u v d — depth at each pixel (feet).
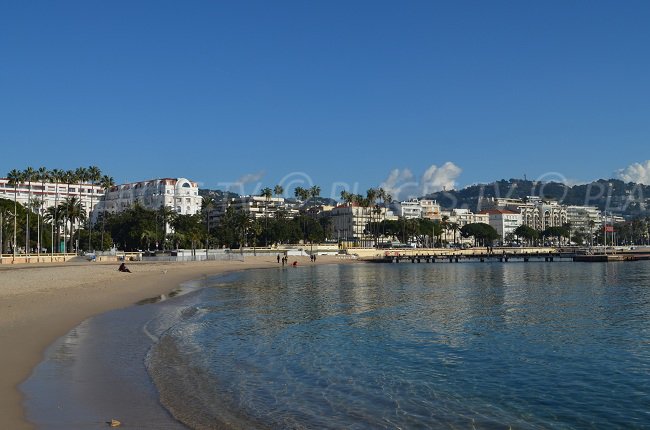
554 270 353.31
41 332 86.02
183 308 130.82
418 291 186.50
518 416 51.70
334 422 48.57
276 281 243.81
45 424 43.16
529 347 84.02
